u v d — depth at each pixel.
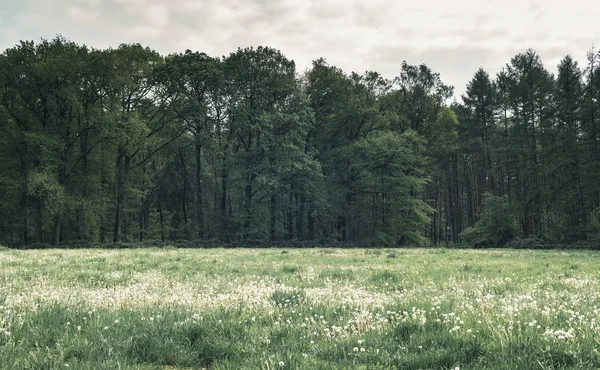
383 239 57.38
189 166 70.75
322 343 5.82
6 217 50.91
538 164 56.88
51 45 48.12
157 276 14.80
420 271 16.75
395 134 59.25
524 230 54.75
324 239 51.56
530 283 12.93
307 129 55.72
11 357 5.07
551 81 57.91
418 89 62.50
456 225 80.62
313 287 12.31
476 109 73.69
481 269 17.80
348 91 60.94
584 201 49.94
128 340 5.78
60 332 6.25
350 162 59.59
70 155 49.53
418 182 58.81
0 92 45.16
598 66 51.19
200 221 56.19
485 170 72.94
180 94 52.38
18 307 8.02
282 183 53.81
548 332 5.68
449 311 7.74
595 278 14.12
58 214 47.22
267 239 56.56
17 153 48.75
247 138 60.06
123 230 68.94
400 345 5.66
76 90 46.88
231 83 53.19
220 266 18.89
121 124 47.94
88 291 10.77
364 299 9.31
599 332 5.73
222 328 6.37
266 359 5.01
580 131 51.50
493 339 5.68
